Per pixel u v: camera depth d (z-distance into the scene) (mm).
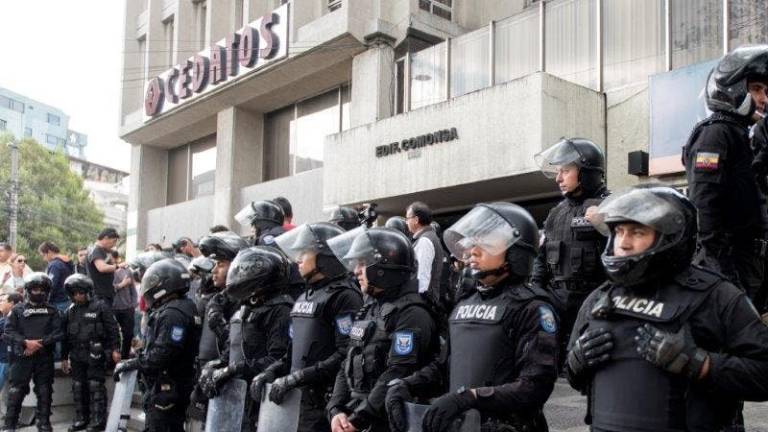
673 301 2352
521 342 3033
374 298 3928
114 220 68250
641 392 2330
